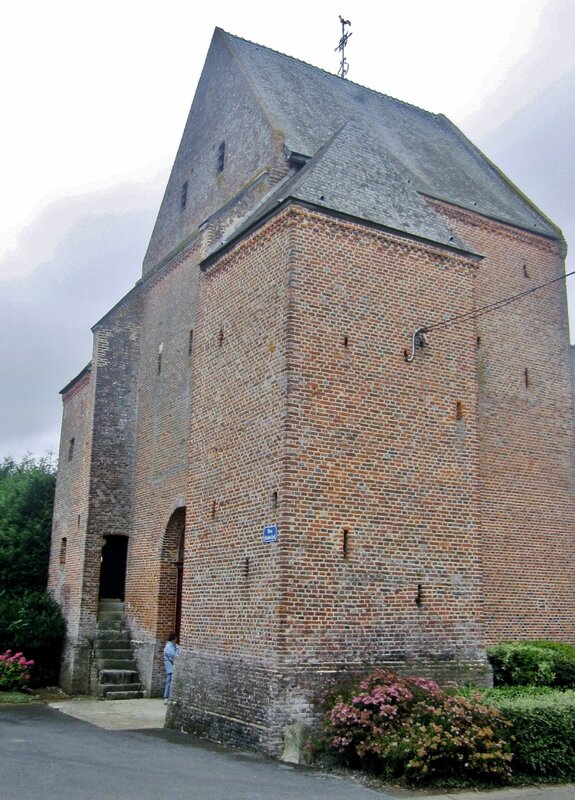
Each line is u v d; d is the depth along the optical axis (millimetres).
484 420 18922
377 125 23094
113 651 20203
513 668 15414
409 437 14117
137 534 21234
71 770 10469
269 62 22922
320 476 13039
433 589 13750
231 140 21250
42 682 21312
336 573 12828
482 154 24953
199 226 20703
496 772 10648
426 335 14781
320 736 11797
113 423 22250
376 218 14703
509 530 18656
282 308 13625
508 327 20062
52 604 22688
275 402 13375
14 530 25594
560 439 20109
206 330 16156
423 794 10086
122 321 22984
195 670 14336
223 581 14008
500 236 20734
